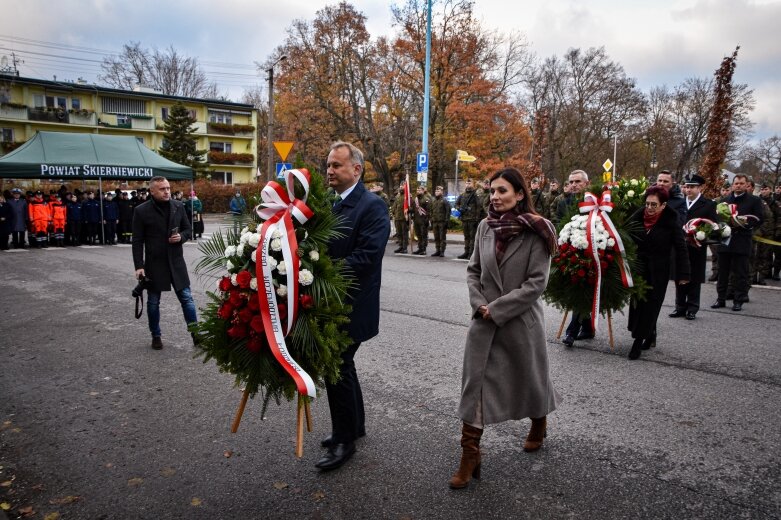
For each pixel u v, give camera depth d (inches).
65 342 245.3
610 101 1668.3
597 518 112.1
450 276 431.2
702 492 121.2
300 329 119.1
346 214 133.6
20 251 629.9
